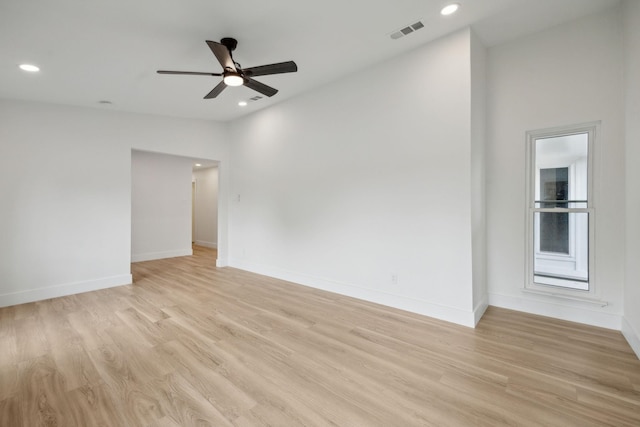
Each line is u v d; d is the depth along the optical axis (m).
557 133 3.13
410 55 3.31
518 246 3.34
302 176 4.56
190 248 7.48
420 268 3.31
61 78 3.38
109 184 4.52
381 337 2.77
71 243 4.18
